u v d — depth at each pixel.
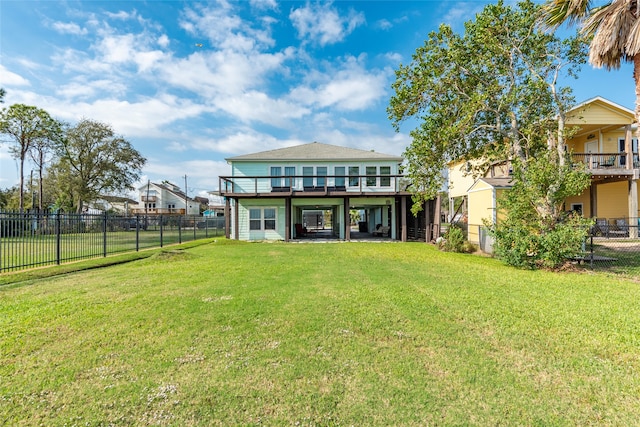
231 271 7.70
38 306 4.74
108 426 2.08
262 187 18.81
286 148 21.36
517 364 2.94
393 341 3.44
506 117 11.64
